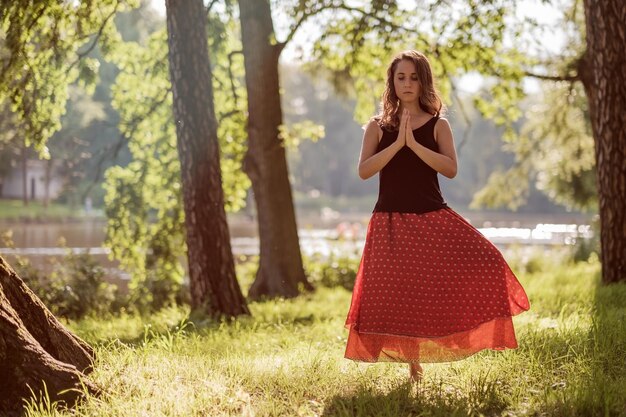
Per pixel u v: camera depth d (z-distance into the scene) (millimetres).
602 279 9969
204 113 9055
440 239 4434
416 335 4371
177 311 9742
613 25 9539
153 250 14812
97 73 11141
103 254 26672
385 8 12594
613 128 9680
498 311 4367
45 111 10484
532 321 6824
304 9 12078
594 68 9867
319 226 52875
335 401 4355
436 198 4543
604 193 9875
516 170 22344
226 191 14961
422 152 4418
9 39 8820
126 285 18250
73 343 4773
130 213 14789
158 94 13648
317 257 17609
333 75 15773
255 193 14266
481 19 12188
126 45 13836
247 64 13922
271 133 13984
